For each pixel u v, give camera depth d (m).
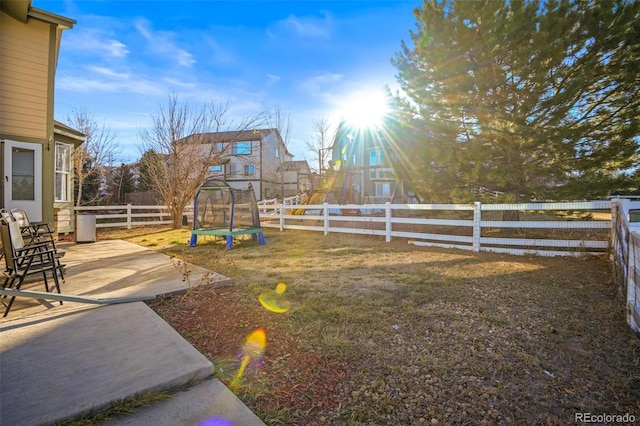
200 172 13.08
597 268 5.38
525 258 6.37
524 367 2.50
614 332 3.04
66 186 10.09
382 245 8.27
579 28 6.15
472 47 7.07
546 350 2.75
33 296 3.26
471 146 7.45
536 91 6.57
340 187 19.47
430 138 8.28
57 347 2.50
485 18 6.78
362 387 2.25
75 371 2.15
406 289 4.38
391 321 3.32
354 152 22.77
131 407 1.87
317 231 11.22
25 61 7.13
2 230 3.61
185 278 4.49
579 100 6.72
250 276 5.07
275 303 3.79
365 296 4.07
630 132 6.23
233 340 2.86
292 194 32.94
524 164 7.12
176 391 2.07
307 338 2.93
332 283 4.68
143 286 4.20
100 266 5.52
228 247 7.79
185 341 2.65
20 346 2.51
